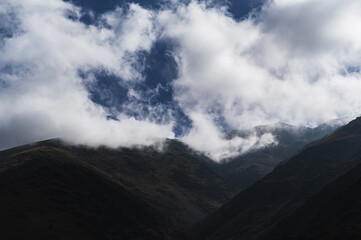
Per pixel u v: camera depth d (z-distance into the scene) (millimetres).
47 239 93812
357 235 80625
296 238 97188
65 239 98125
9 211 104562
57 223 108500
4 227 92188
